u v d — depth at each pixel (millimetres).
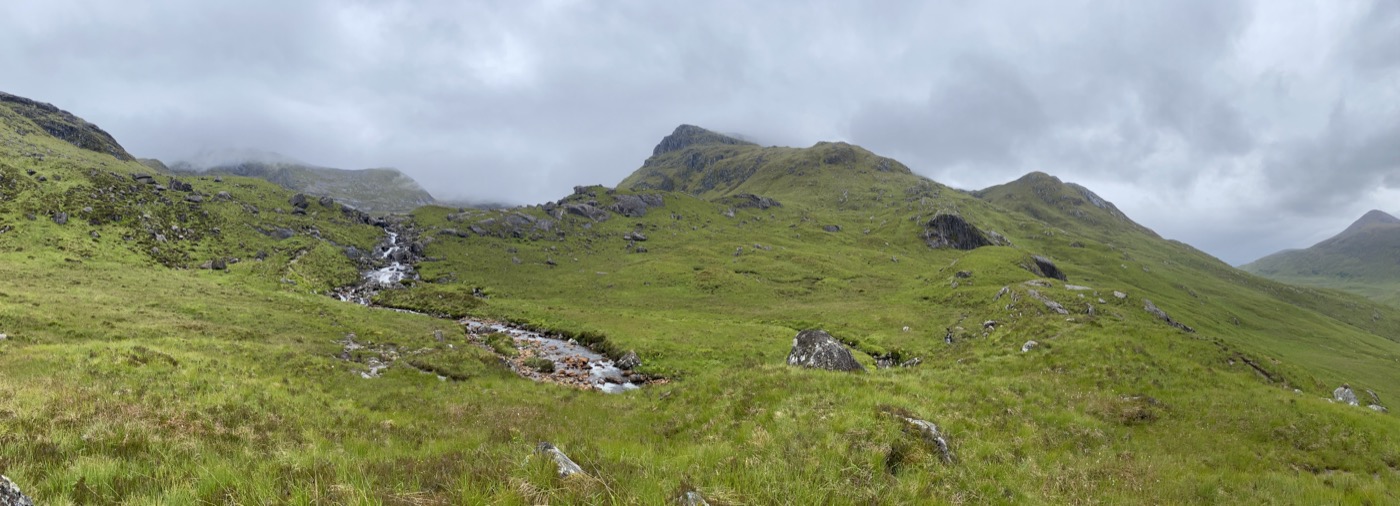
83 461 7914
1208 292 141750
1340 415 20391
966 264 93500
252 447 11492
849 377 18922
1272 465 17078
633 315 65875
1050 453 14750
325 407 18141
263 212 118438
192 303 46188
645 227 164500
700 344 47438
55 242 73625
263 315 45656
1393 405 50188
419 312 69938
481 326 59781
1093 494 11555
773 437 12109
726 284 92688
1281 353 73000
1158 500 12000
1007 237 196125
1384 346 100000
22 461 7773
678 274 99812
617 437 16328
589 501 6945
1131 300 65875
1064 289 67812
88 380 15508
